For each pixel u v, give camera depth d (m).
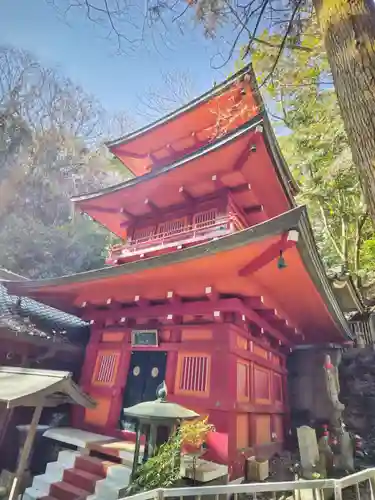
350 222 16.80
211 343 6.84
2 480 6.13
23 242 25.36
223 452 5.83
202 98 10.03
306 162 15.16
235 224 8.96
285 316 8.07
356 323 13.91
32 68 32.06
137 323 8.34
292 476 6.73
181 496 3.04
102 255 26.86
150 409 4.80
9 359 7.93
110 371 8.30
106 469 5.90
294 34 4.29
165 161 12.22
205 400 6.39
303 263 5.43
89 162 33.81
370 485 3.86
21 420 7.80
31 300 10.80
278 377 9.77
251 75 8.73
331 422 9.36
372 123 1.92
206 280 6.54
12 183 27.56
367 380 11.43
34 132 30.56
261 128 7.40
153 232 10.77
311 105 12.85
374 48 2.11
